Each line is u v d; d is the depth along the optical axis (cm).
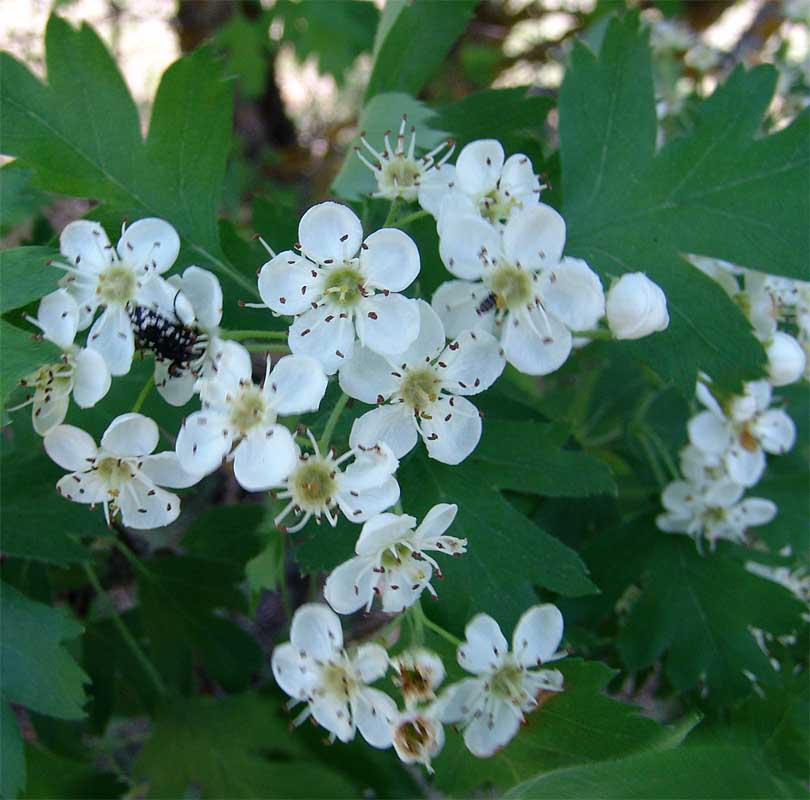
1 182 10
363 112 12
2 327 9
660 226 10
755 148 10
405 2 12
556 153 12
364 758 13
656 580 12
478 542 9
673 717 14
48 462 11
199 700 14
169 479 9
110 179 10
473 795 10
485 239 9
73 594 15
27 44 21
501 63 26
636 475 14
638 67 11
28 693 10
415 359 9
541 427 10
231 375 8
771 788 8
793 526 13
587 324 9
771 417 12
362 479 8
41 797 13
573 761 9
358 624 15
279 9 24
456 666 9
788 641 13
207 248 10
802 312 12
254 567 11
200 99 10
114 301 9
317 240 9
